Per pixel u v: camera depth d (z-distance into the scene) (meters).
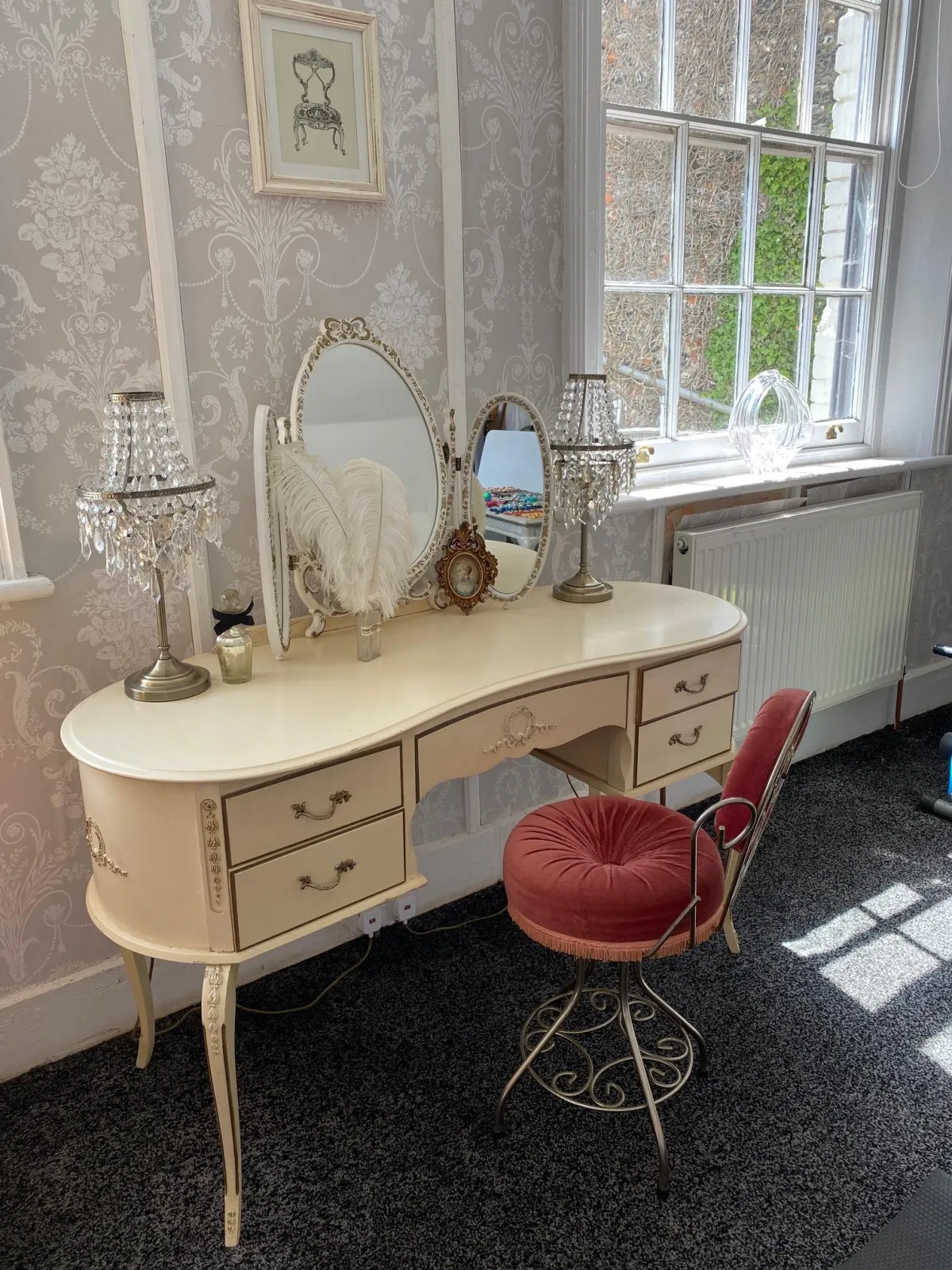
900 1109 1.66
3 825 1.67
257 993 1.98
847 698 3.07
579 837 1.64
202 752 1.33
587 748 1.92
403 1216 1.46
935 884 2.37
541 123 2.04
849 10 2.76
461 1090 1.72
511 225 2.05
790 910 2.27
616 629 1.86
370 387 1.84
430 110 1.87
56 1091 1.73
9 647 1.61
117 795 1.34
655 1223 1.44
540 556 2.08
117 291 1.59
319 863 1.42
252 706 1.50
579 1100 1.69
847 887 2.36
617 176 2.36
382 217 1.86
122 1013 1.86
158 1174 1.55
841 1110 1.66
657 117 2.36
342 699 1.52
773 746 1.46
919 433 3.15
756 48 2.56
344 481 1.64
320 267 1.80
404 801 1.50
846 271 3.00
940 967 2.05
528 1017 1.91
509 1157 1.57
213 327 1.70
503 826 2.39
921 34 2.87
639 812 1.71
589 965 1.66
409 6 1.79
